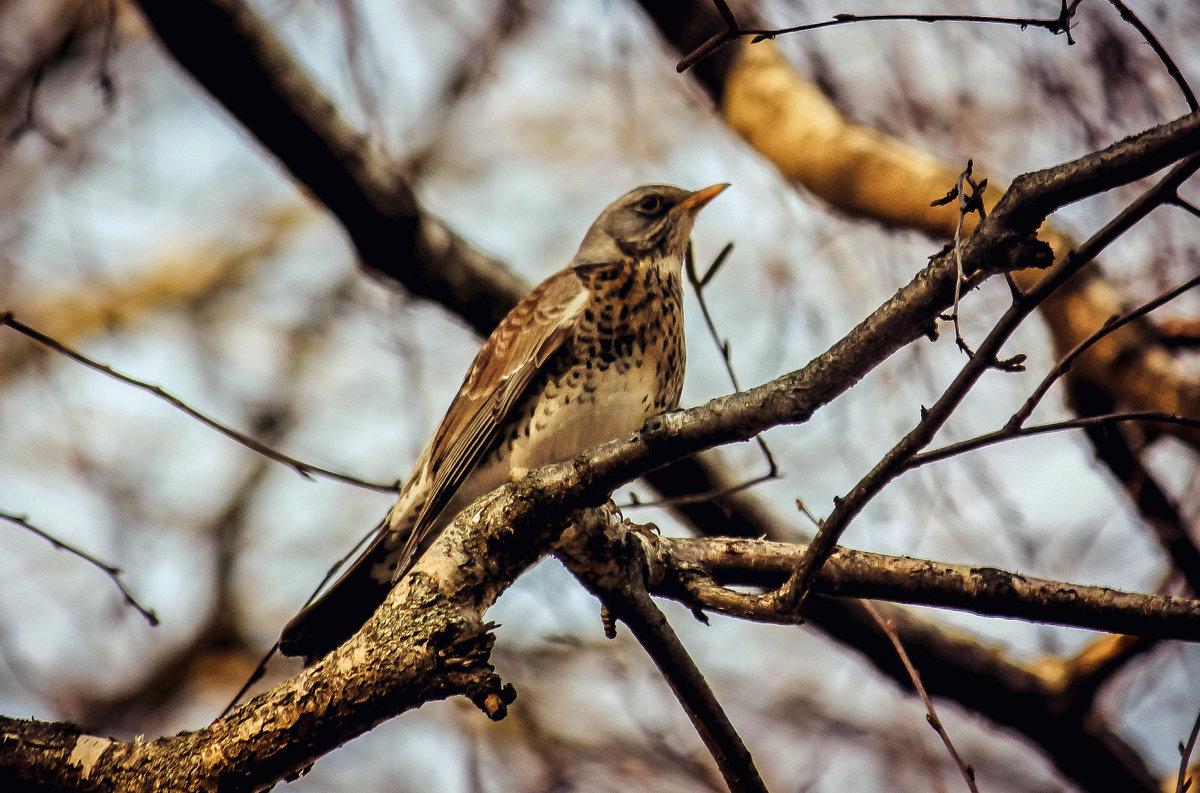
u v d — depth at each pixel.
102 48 11.52
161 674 16.16
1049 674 12.27
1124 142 5.78
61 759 7.27
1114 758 12.05
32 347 16.03
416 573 7.25
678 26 13.02
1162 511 10.59
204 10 11.02
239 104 11.58
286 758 6.96
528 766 13.88
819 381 6.61
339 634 9.22
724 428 6.88
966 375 5.91
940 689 12.52
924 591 7.98
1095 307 10.55
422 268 12.43
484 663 6.92
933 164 11.44
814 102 12.28
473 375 11.23
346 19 11.20
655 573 8.06
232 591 16.97
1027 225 6.00
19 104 14.37
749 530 12.77
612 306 10.63
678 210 12.07
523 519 7.28
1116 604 7.75
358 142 11.89
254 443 8.02
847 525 6.65
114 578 8.06
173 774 7.07
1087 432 10.76
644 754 13.36
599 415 10.57
